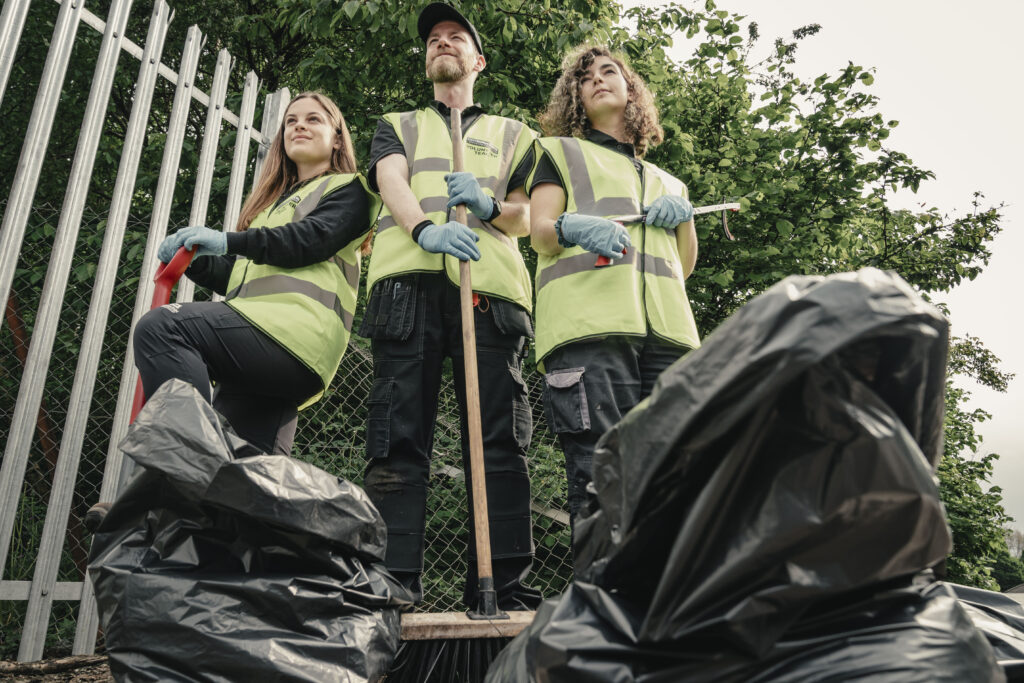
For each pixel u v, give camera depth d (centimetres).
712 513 79
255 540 135
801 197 534
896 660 78
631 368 191
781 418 75
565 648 86
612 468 96
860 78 562
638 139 241
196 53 303
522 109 443
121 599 129
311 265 199
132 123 274
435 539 343
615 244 187
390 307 204
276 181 231
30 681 214
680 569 80
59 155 536
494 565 196
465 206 208
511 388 207
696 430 79
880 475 71
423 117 233
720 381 76
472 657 168
